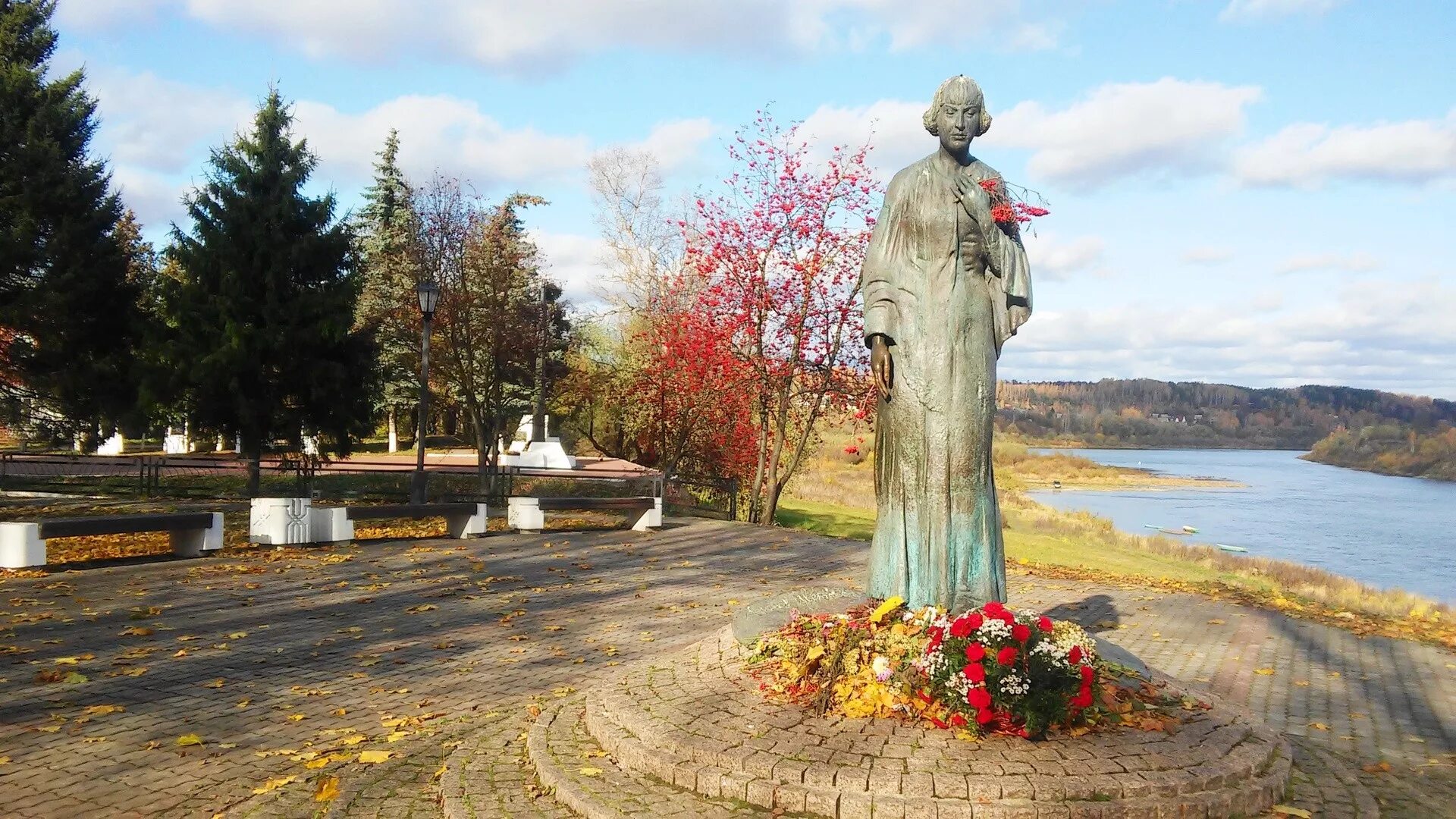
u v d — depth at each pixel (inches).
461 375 1059.9
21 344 975.0
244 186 935.7
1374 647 402.3
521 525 683.4
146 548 567.5
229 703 286.0
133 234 1576.0
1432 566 1137.4
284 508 570.9
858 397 786.8
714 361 804.6
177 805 213.3
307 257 932.6
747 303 775.7
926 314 260.7
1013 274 264.2
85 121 1069.8
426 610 422.6
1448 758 259.9
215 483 956.0
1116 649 278.8
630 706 240.8
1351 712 304.8
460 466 1143.0
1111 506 2000.5
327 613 407.8
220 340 896.9
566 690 310.2
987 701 208.5
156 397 899.4
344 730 267.9
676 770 207.9
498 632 389.7
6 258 919.0
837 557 614.2
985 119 266.2
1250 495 2458.2
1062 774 193.9
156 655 332.2
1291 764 223.1
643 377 977.5
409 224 1186.0
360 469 1046.4
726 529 737.0
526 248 1283.2
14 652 325.4
